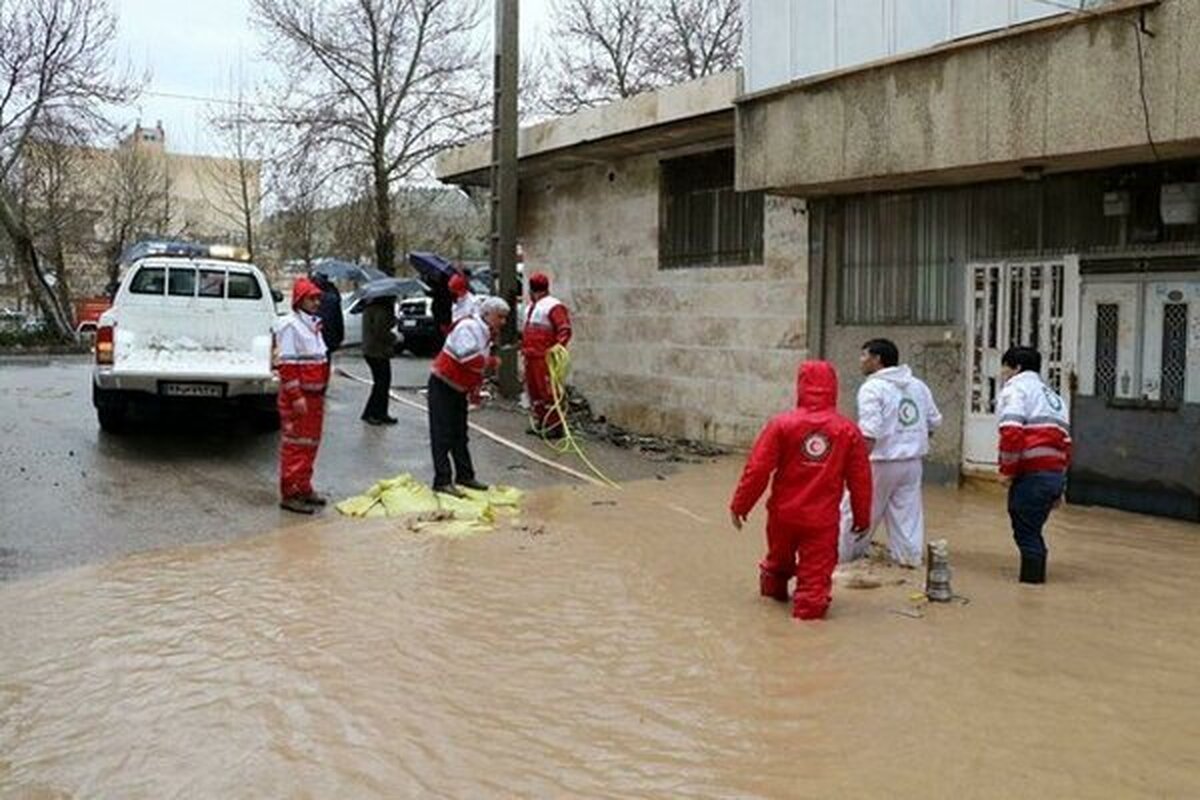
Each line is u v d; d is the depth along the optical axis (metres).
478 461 11.24
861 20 10.23
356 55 31.97
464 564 7.49
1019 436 6.94
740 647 5.82
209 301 11.70
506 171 14.87
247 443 11.66
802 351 12.07
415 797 4.09
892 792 4.13
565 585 7.02
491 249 15.36
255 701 5.01
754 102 10.96
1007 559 7.82
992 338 10.37
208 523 8.47
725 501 9.84
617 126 12.87
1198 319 8.89
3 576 6.98
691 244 13.60
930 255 10.86
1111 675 5.38
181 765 4.36
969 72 8.98
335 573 7.19
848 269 11.62
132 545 7.80
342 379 17.06
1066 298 9.77
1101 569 7.48
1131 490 9.39
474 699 5.07
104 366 11.09
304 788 4.16
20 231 27.45
